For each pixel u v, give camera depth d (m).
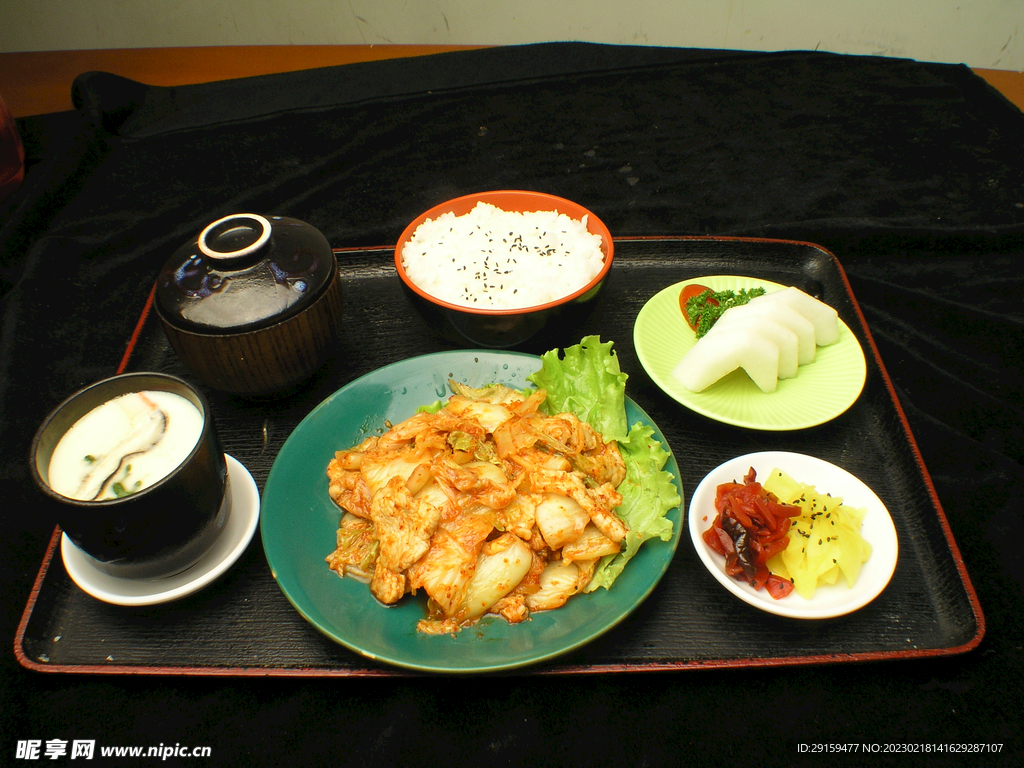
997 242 0.62
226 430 0.47
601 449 0.42
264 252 0.43
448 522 0.38
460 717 0.37
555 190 0.67
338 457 0.42
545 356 0.45
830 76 0.80
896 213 0.64
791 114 0.75
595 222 0.52
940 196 0.65
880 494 0.44
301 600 0.36
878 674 0.37
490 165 0.70
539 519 0.38
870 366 0.50
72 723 0.37
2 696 0.37
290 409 0.48
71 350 0.56
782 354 0.48
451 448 0.41
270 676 0.37
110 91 0.75
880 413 0.47
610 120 0.75
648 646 0.37
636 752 0.35
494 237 0.53
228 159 0.71
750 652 0.37
